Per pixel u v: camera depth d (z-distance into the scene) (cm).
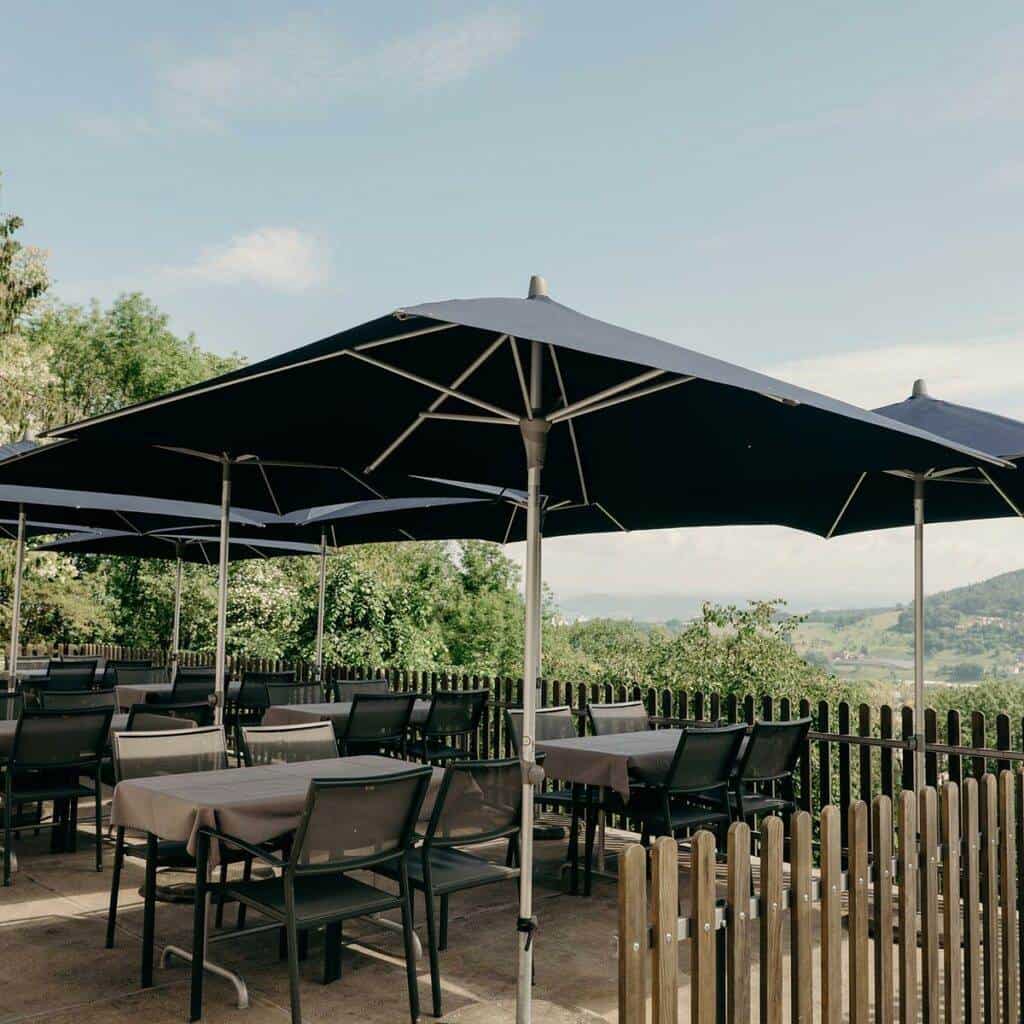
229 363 3531
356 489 776
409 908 454
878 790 912
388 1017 457
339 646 2027
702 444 505
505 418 433
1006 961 456
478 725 1005
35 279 2247
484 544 2966
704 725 868
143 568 2422
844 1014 472
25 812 868
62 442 641
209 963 475
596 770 648
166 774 572
